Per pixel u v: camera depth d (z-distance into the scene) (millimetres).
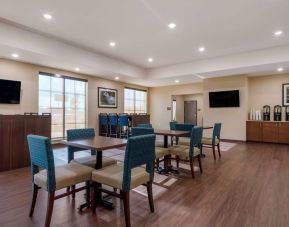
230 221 2012
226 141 7285
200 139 3629
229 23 3875
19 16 3623
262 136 7016
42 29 4195
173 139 4539
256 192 2746
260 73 7031
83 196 2590
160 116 10148
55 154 4945
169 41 4852
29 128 3924
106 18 3693
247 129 7277
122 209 2256
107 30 4227
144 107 10273
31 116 3957
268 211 2221
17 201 2420
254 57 5516
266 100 7496
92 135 3145
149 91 10453
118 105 8508
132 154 1893
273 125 6844
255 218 2074
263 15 3553
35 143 1934
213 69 6242
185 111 12086
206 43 4977
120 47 5312
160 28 4113
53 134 6316
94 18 3691
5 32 3904
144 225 1932
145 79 7895
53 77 6281
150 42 4930
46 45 4598
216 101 7672
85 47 5336
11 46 3994
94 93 7445
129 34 4438
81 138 2832
